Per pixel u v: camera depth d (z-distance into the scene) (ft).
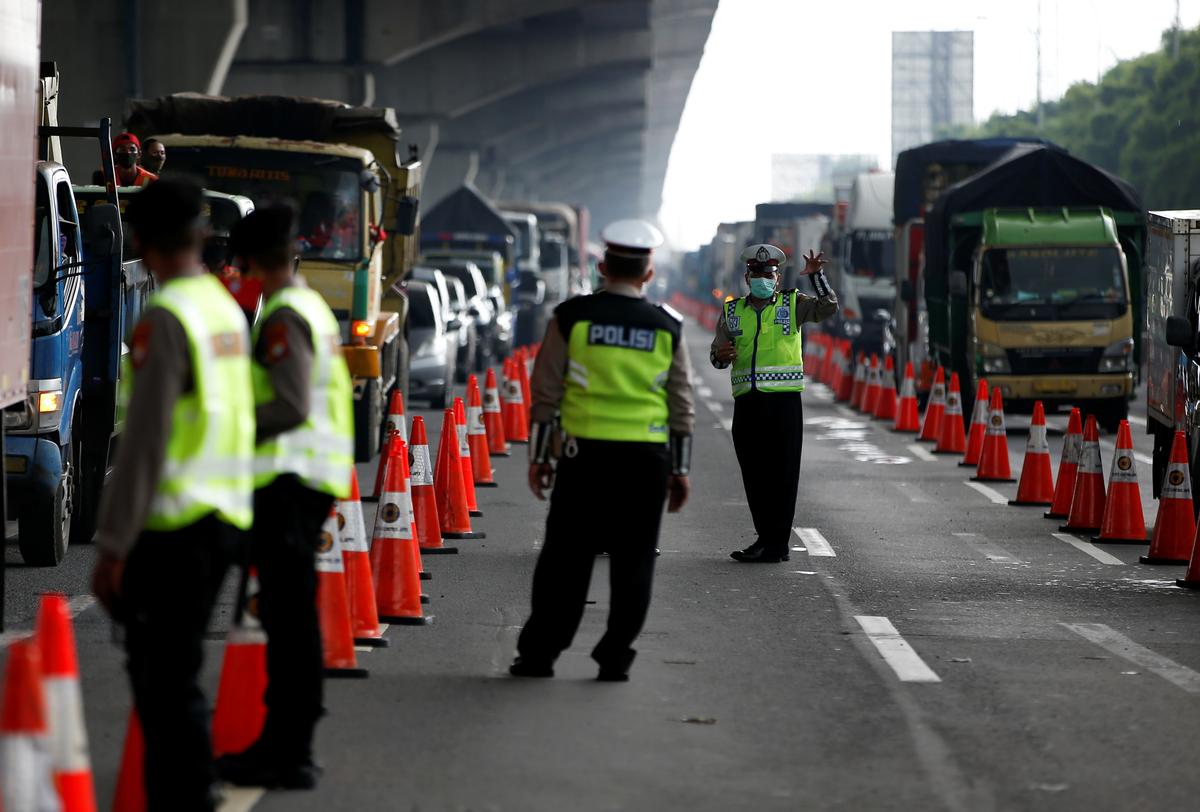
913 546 120.78
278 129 192.03
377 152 195.72
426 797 55.72
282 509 55.36
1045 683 75.05
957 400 196.34
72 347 106.93
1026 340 222.28
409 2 494.18
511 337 388.16
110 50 376.89
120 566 46.29
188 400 47.75
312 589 56.34
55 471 103.30
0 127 79.66
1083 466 130.41
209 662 75.51
